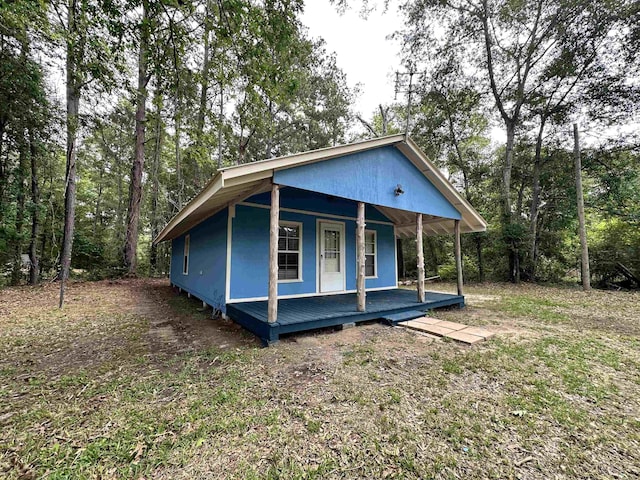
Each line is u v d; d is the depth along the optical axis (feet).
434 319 17.33
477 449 6.15
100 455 5.88
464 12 40.47
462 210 23.54
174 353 12.00
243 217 18.89
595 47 34.09
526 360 11.13
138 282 37.73
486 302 24.95
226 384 9.08
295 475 5.40
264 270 19.70
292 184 13.74
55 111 29.09
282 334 14.32
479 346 12.78
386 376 9.67
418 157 19.48
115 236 55.88
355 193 16.31
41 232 38.58
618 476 5.41
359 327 15.92
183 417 7.23
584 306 22.91
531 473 5.48
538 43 38.06
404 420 7.18
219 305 18.61
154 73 14.33
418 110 48.93
